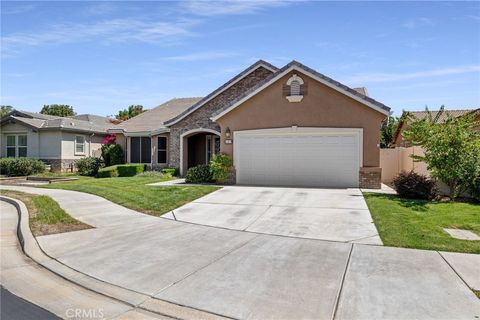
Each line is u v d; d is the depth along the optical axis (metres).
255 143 17.52
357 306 4.76
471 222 9.24
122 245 7.84
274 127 17.09
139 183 18.03
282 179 17.11
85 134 29.05
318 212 10.75
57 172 26.38
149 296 5.27
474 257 6.65
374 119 15.92
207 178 18.42
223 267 6.34
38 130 26.80
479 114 14.83
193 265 6.48
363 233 8.41
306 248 7.38
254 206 11.84
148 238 8.36
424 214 10.20
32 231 9.13
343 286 5.41
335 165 16.39
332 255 6.89
